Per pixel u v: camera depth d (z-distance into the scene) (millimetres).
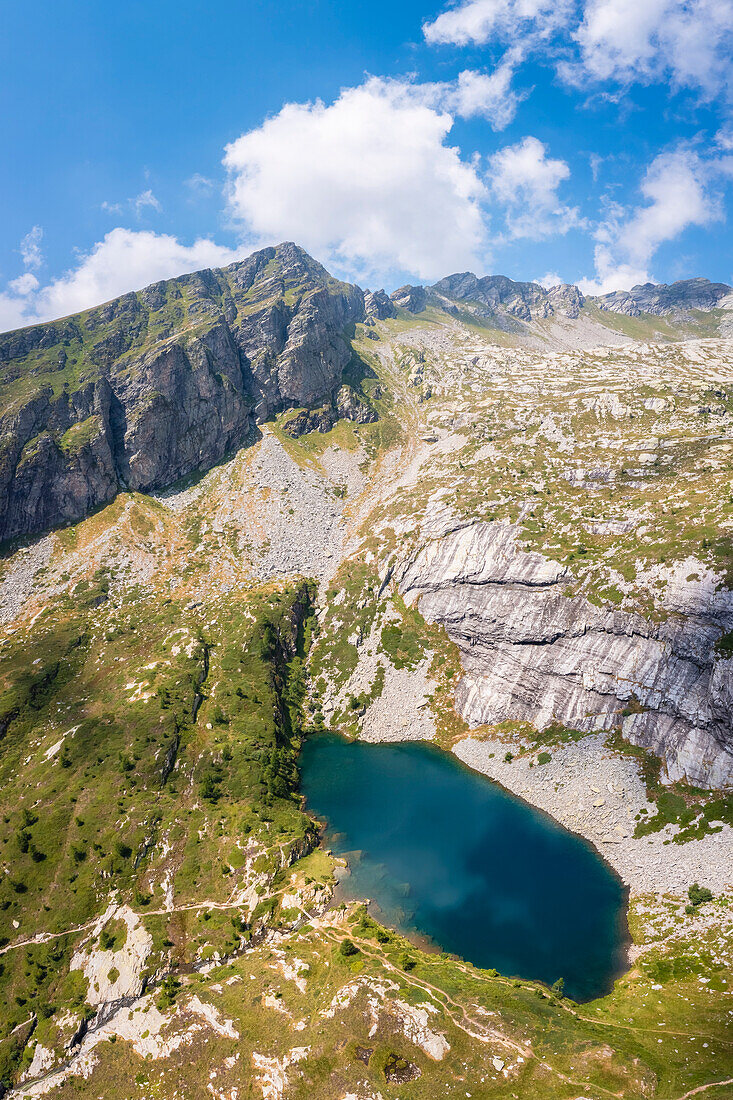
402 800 109500
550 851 95188
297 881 89125
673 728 102875
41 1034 70062
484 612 139625
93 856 91125
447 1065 59531
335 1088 58781
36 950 78625
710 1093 52750
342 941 78250
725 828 87750
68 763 107812
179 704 123750
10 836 94062
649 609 113375
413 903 85438
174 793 104812
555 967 74500
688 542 119312
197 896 86875
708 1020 62469
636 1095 54156
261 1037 65500
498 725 125188
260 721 124625
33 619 151000
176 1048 66125
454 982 69938
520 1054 60062
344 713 137625
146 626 151000
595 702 113938
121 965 76625
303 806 108312
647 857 89938
